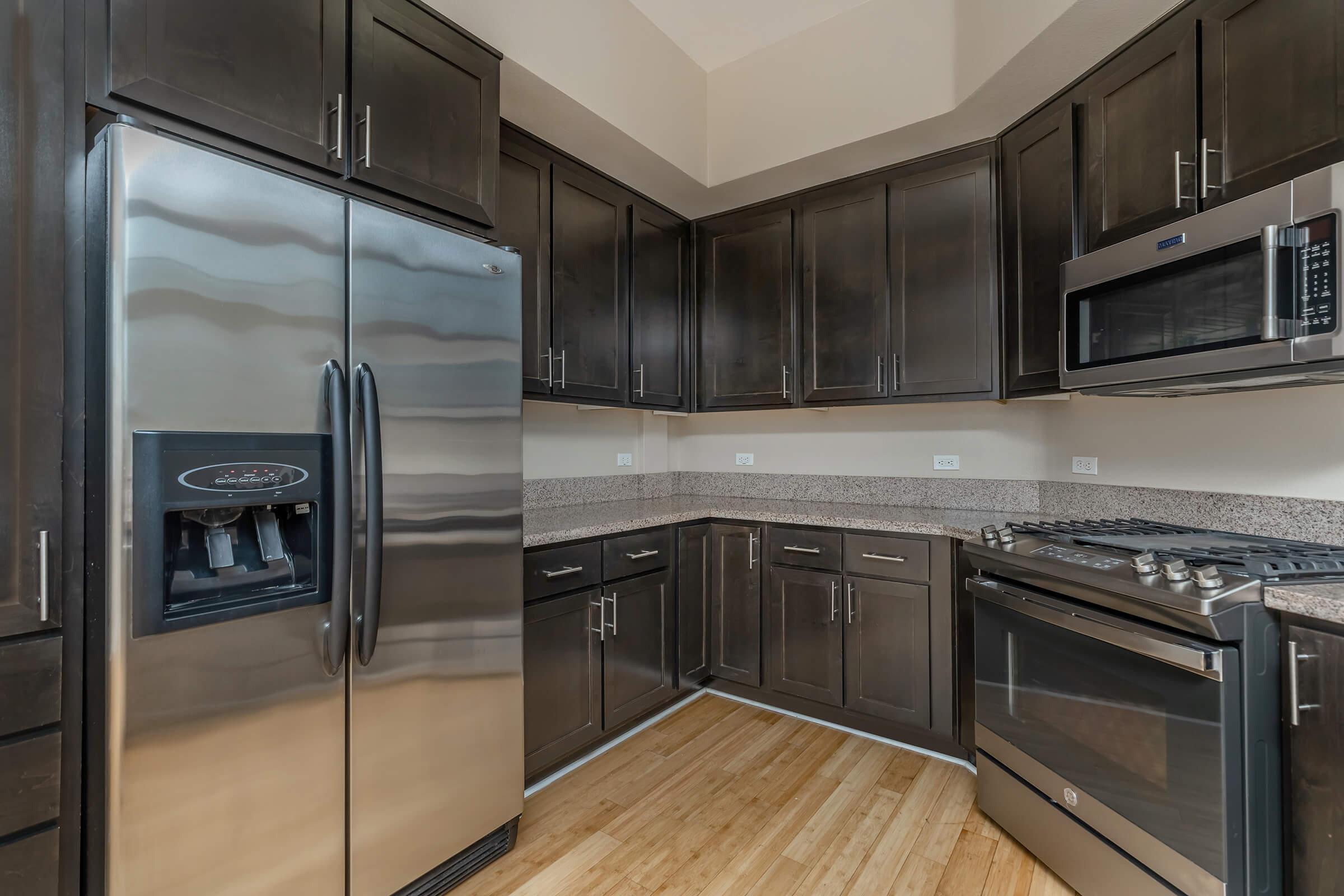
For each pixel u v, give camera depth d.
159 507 1.06
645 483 3.42
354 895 1.37
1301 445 1.59
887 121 2.33
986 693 1.89
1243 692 1.20
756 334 2.98
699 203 2.99
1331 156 1.28
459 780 1.59
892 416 2.98
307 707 1.28
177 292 1.09
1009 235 2.30
